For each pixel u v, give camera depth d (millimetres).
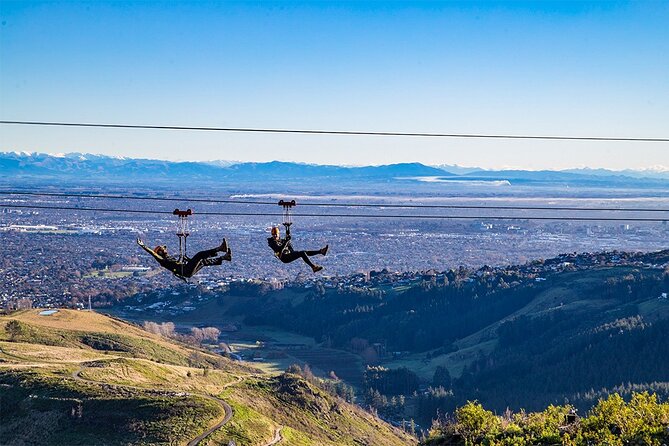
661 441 27109
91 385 91812
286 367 167875
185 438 79375
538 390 131250
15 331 136500
